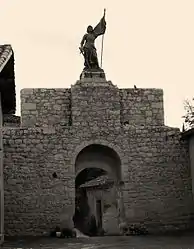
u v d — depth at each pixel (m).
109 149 17.81
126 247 12.99
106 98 17.89
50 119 17.69
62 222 16.80
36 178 16.94
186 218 17.59
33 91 17.75
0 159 14.35
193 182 17.61
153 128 17.98
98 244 14.02
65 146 17.30
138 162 17.66
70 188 17.05
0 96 14.62
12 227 16.52
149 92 18.50
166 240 14.55
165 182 17.69
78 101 17.66
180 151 18.02
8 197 16.62
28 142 17.09
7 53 12.41
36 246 13.58
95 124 17.62
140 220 17.30
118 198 18.56
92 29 18.88
